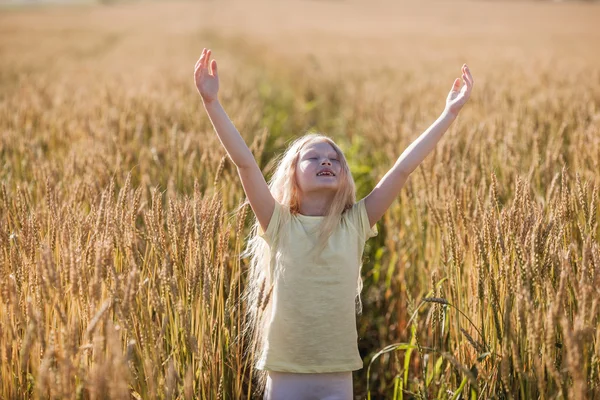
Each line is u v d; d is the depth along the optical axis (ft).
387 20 183.21
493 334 8.96
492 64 49.37
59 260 8.77
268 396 9.09
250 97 36.27
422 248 13.44
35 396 7.60
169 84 36.11
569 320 8.53
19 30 149.28
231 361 9.33
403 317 14.07
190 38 122.72
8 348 7.95
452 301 10.11
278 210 9.23
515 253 8.42
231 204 13.71
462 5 246.68
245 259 12.65
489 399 8.60
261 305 8.81
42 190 14.29
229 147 8.98
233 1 290.35
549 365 7.11
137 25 177.17
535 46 80.69
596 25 151.33
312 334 8.87
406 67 55.98
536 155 14.62
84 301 8.18
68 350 6.86
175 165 15.52
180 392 8.23
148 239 9.53
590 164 13.94
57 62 69.67
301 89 53.11
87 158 15.48
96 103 25.63
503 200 13.71
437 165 13.92
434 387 10.61
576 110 21.09
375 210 9.41
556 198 10.73
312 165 9.21
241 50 106.93
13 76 54.75
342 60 70.38
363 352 15.11
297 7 245.24
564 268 7.71
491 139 16.55
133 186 15.48
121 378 6.34
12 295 7.80
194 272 8.46
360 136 27.66
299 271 8.95
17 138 18.95
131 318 8.02
